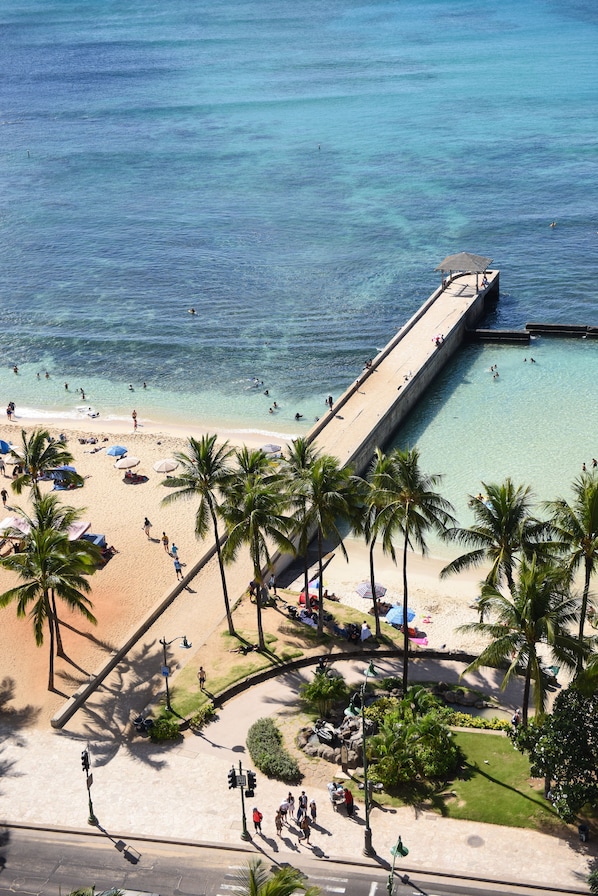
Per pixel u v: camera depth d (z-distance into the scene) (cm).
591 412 10544
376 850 4900
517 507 6012
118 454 9669
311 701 6022
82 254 16762
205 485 6619
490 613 7256
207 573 7625
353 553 8344
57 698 6159
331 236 16812
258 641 6725
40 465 7556
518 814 5112
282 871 3812
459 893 4625
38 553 5988
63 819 5166
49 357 12912
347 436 9644
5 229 18325
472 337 12862
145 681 6331
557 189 18688
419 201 18462
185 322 13738
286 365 12238
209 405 11275
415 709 5866
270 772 5444
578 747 4884
